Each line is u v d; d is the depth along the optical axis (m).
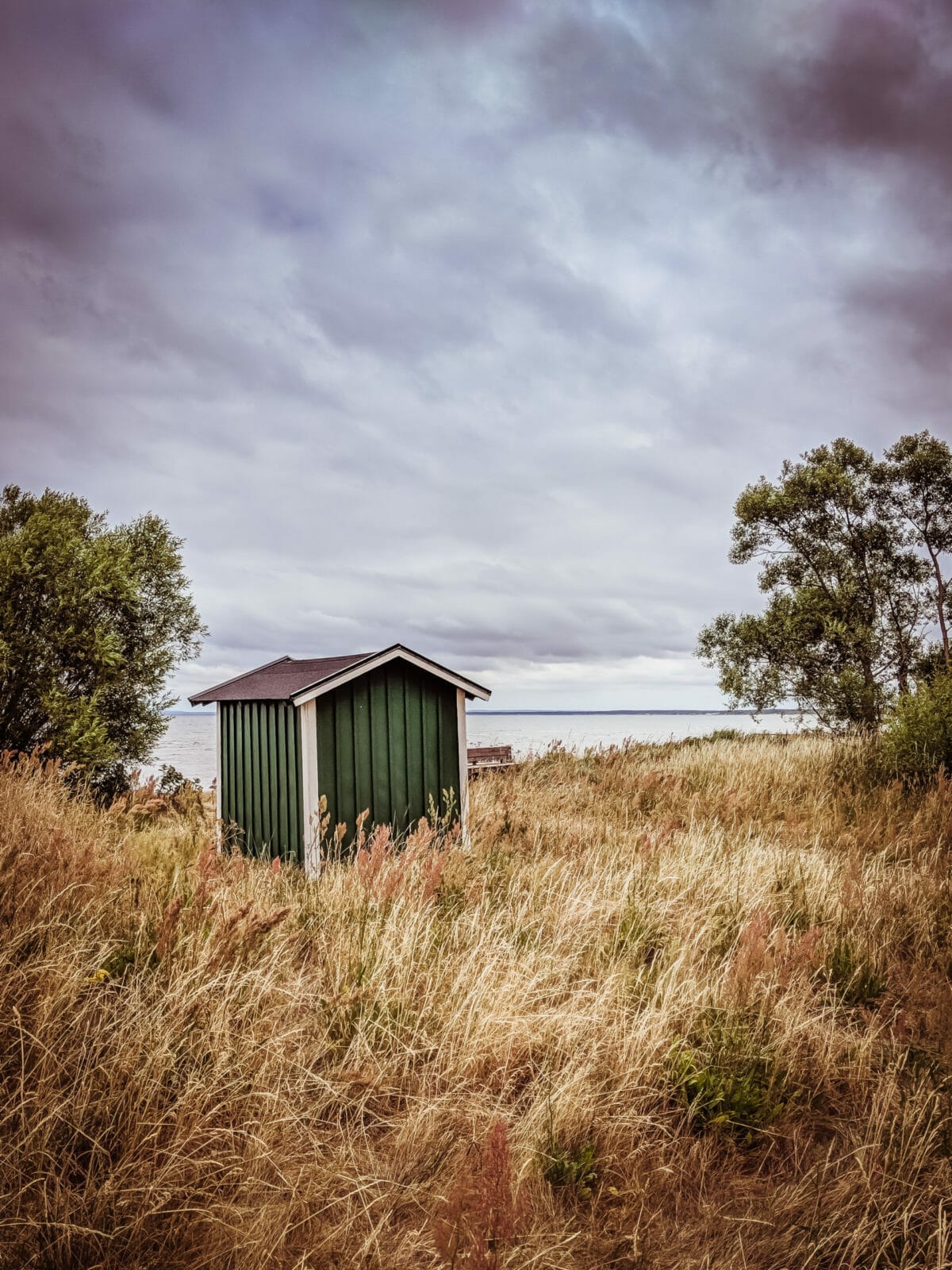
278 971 4.09
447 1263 2.41
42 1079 2.83
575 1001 4.12
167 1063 3.12
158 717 13.38
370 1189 2.84
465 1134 3.30
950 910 6.18
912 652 15.88
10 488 13.27
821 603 15.87
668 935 5.35
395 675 8.24
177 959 3.96
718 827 9.06
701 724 117.31
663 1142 3.23
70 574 11.57
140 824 9.05
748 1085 3.56
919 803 10.06
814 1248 2.62
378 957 4.36
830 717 15.99
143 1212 2.52
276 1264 2.47
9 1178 2.51
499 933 5.11
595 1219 2.86
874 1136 3.28
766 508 16.77
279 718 8.12
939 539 16.23
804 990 4.46
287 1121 3.14
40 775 8.49
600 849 7.67
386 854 5.71
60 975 3.40
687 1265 2.61
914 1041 4.28
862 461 16.67
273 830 8.23
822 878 6.62
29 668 11.27
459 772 8.65
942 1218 2.64
